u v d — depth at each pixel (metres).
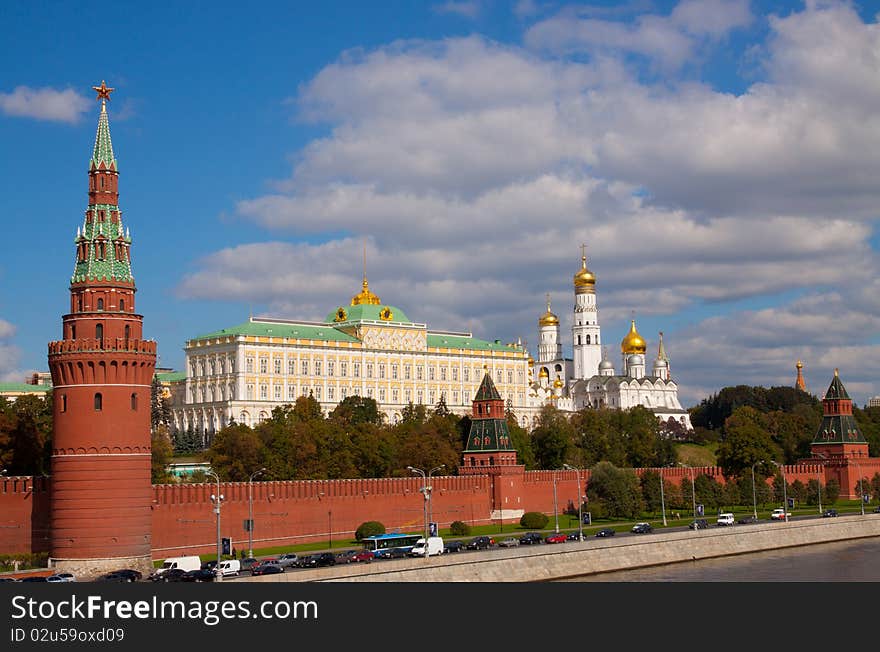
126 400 156.12
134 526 155.75
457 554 168.62
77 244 159.62
